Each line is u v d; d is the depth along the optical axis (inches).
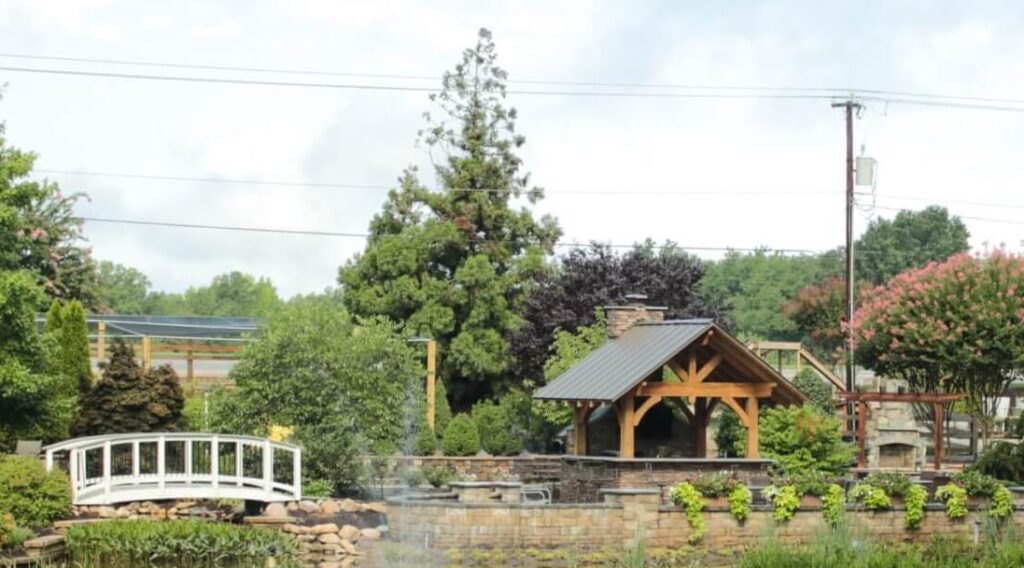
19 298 1011.9
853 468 1239.5
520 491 1069.8
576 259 1781.5
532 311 1760.6
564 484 1170.0
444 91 1984.5
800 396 1203.2
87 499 1001.5
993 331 1425.9
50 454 995.9
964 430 1734.7
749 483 1122.0
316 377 1199.6
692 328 1173.1
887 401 1379.2
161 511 1052.5
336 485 1202.6
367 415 1227.2
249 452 1174.3
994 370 1470.2
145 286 4530.0
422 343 1797.5
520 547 971.9
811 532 1013.2
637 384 1127.0
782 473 1130.7
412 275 1888.5
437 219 1943.9
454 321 1866.4
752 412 1189.1
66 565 868.0
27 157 1054.4
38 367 1049.5
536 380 1740.9
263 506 1066.7
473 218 1932.8
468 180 1955.0
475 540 973.2
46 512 951.6
